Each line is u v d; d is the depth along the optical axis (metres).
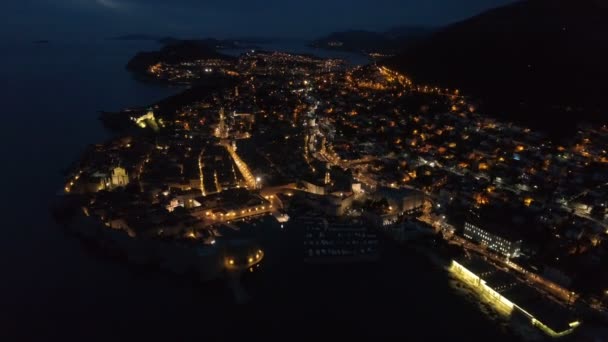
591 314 174.12
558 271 193.62
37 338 159.62
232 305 178.25
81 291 185.00
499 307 180.00
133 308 175.62
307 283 193.12
